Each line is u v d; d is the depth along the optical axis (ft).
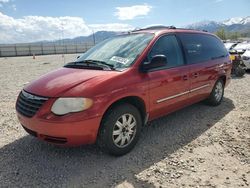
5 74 47.88
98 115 11.28
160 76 13.97
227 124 16.97
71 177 10.95
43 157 12.64
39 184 10.48
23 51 153.07
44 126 11.12
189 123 17.17
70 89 11.27
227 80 21.76
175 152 13.14
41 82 12.69
